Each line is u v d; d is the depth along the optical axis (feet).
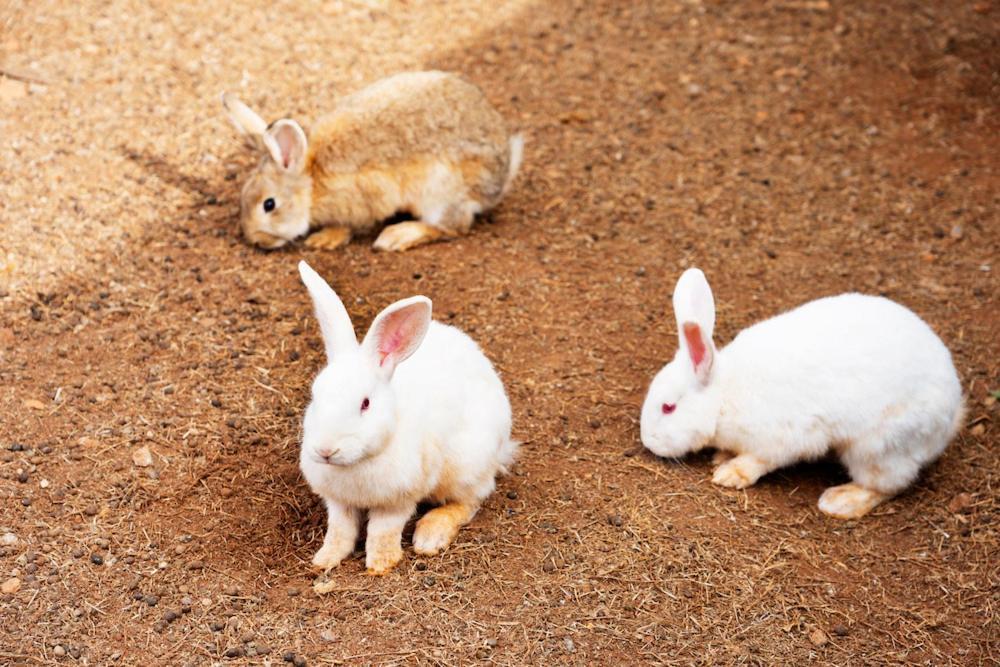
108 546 6.76
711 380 7.15
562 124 9.45
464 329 7.86
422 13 10.34
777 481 7.25
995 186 9.03
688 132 9.43
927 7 10.54
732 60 10.07
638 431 7.42
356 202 8.48
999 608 6.75
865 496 7.13
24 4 9.87
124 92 9.28
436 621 6.52
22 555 6.70
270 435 7.25
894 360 7.04
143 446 7.16
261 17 10.06
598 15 10.47
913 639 6.63
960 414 7.31
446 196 8.49
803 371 7.07
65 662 6.36
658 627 6.57
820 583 6.80
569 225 8.66
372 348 6.47
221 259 8.23
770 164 9.19
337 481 6.57
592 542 6.86
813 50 10.17
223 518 6.91
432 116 8.48
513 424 7.39
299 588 6.63
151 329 7.73
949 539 7.02
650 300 8.13
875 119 9.59
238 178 8.77
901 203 8.90
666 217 8.74
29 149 8.76
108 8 9.93
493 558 6.77
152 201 8.54
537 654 6.45
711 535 6.94
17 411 7.26
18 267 8.00
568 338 7.86
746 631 6.59
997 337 7.95
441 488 6.80
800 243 8.59
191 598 6.59
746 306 8.12
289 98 9.37
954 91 9.83
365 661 6.39
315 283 6.61
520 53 10.03
